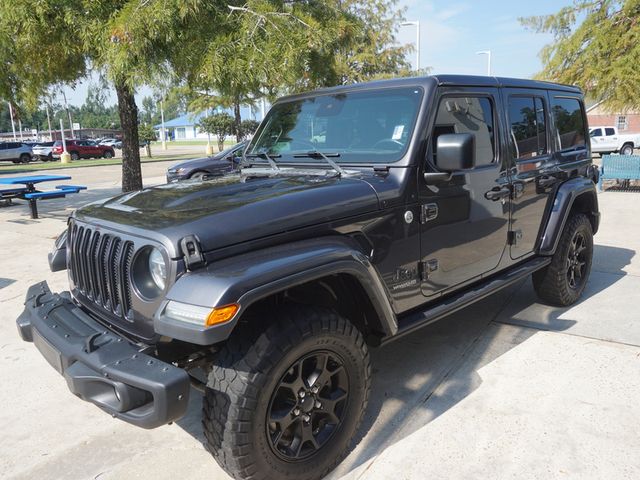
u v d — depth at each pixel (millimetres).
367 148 3256
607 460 2678
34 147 37781
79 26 6789
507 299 5137
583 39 15844
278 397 2488
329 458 2617
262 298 2299
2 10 6711
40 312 2830
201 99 16531
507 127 3867
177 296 2178
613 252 6844
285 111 3854
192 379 2686
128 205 2824
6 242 8141
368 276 2629
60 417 3279
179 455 2875
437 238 3260
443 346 4098
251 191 2846
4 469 2783
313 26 6668
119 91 8867
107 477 2701
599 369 3641
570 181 4680
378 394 3404
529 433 2928
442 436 2930
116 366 2201
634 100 14898
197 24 6316
